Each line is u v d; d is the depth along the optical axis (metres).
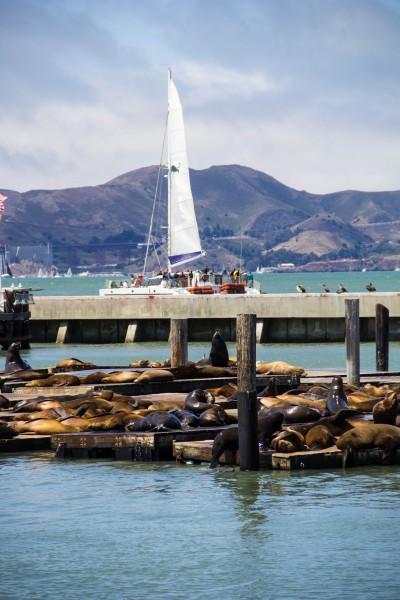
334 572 33.72
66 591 32.47
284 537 37.59
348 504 42.06
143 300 138.50
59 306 139.88
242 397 48.44
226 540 37.31
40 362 109.56
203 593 32.12
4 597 32.00
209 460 50.41
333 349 122.94
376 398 57.84
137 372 71.62
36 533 38.56
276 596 31.73
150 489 45.34
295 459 48.28
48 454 54.31
